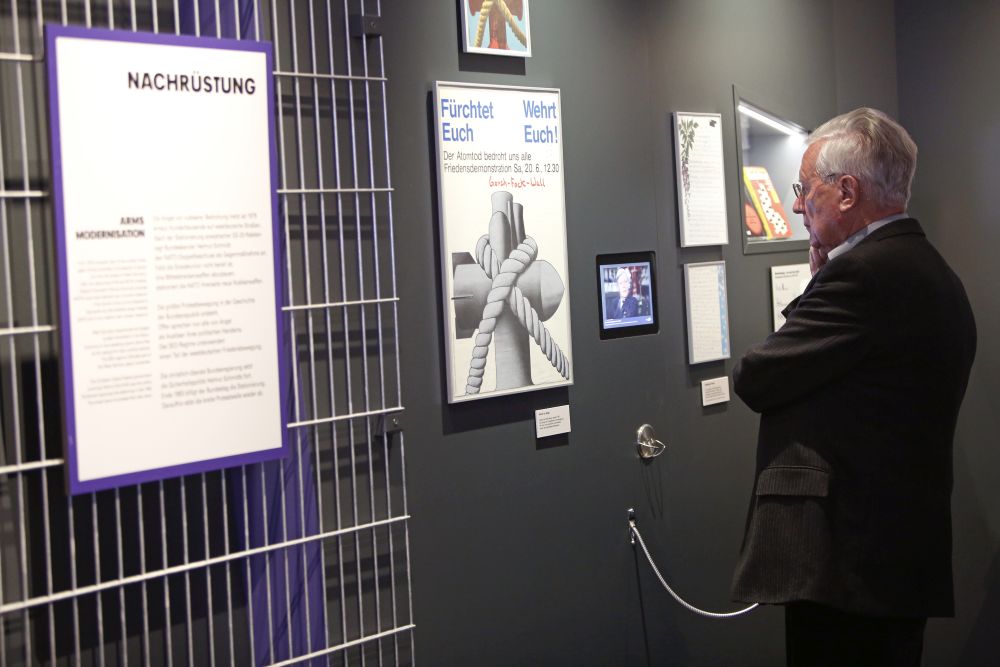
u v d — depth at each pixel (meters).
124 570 1.71
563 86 2.34
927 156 3.10
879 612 1.77
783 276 2.88
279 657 1.88
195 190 1.67
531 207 2.24
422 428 2.09
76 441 1.55
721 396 2.69
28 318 1.61
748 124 2.78
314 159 1.93
